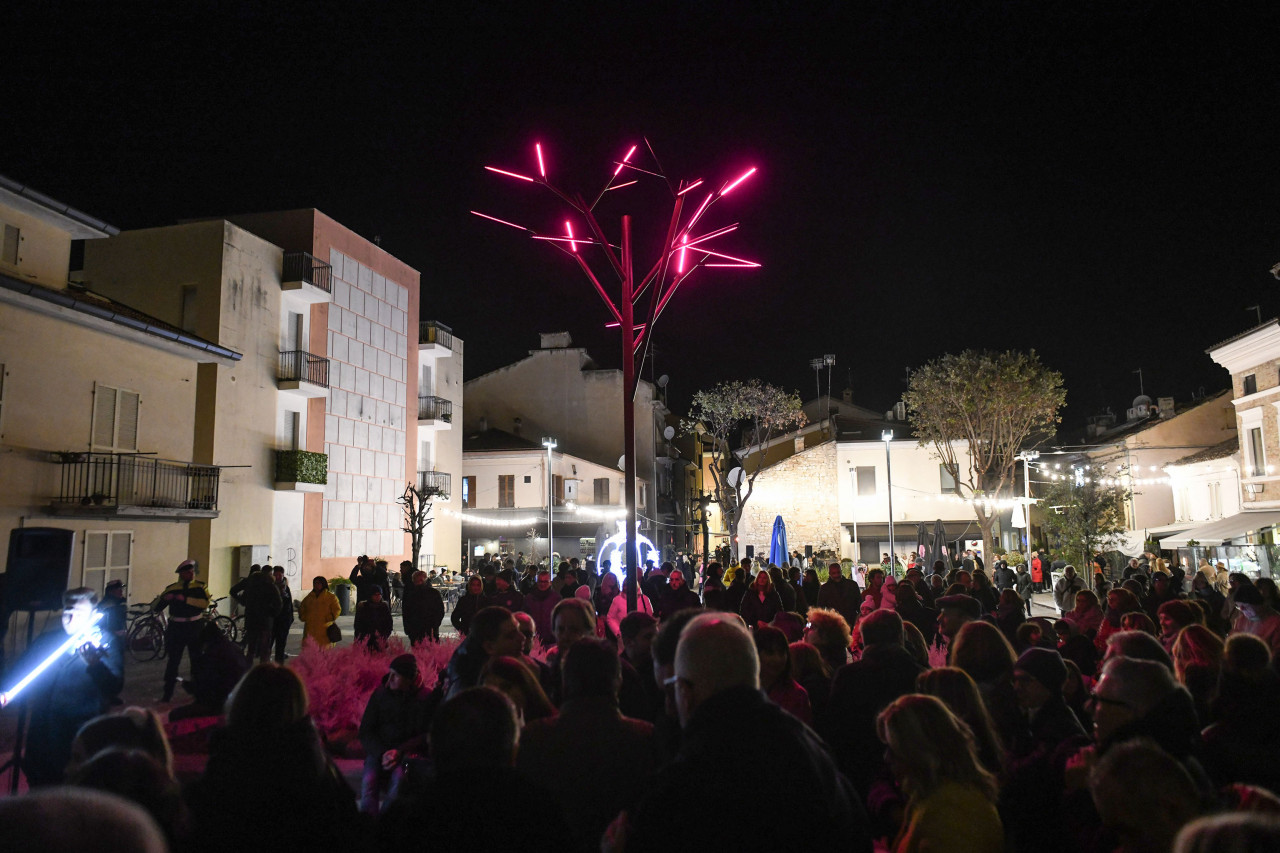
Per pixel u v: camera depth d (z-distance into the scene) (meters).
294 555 27.16
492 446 47.25
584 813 3.30
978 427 35.22
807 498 47.00
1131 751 2.52
